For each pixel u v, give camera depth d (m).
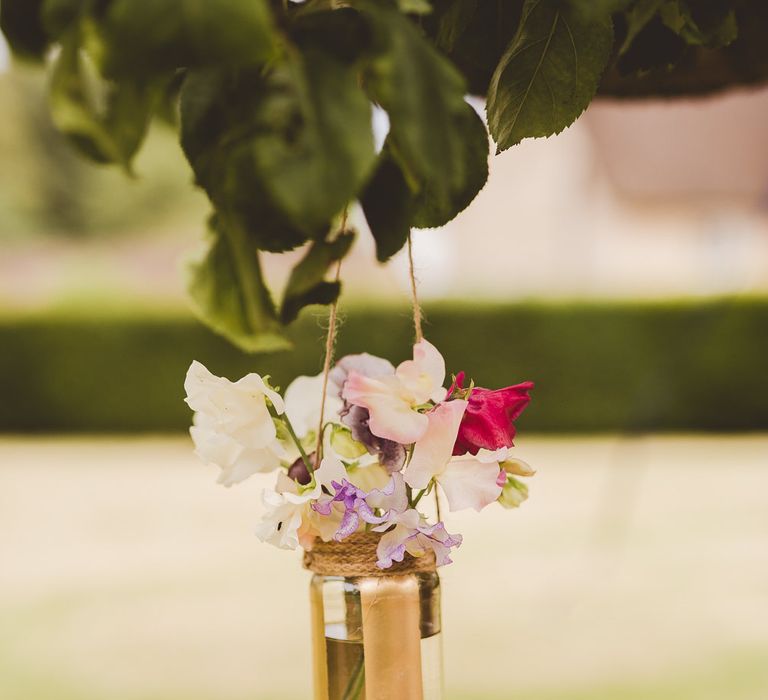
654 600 5.07
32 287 22.89
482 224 20.12
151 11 0.42
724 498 8.21
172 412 13.41
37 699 3.77
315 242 0.68
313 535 0.86
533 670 3.96
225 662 4.20
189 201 25.27
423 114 0.47
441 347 12.88
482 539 6.84
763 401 12.64
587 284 17.00
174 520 7.75
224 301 0.62
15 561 6.50
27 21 0.48
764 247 18.48
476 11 0.83
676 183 19.16
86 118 0.47
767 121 18.48
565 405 12.87
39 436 13.56
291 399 0.98
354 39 0.50
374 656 0.84
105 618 5.00
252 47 0.43
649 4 0.87
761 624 4.57
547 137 0.76
